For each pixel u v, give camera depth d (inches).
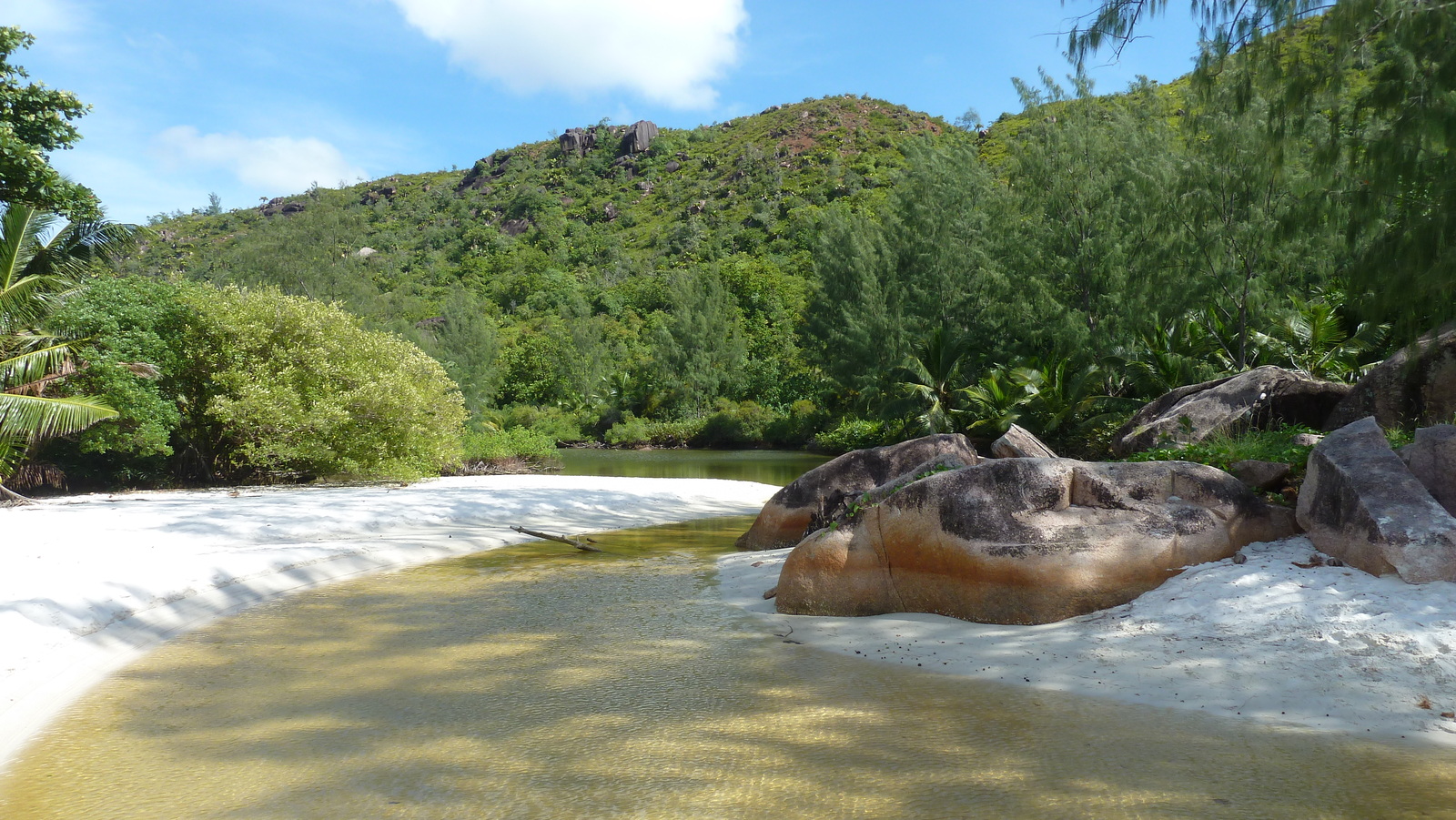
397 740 173.5
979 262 1366.9
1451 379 374.3
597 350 2422.5
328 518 494.9
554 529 512.4
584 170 5693.9
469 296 2898.6
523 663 226.4
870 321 1481.3
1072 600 238.7
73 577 294.4
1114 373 1035.3
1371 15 267.6
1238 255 802.2
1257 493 283.4
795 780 150.6
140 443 677.3
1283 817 132.5
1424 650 182.2
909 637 237.8
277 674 219.1
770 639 246.8
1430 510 214.1
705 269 3026.6
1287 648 195.0
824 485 418.0
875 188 3720.5
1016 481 258.2
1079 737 166.1
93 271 726.5
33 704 196.4
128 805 145.9
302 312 790.5
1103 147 1028.5
